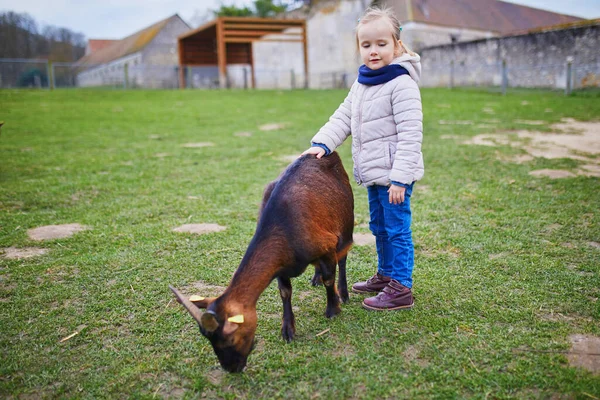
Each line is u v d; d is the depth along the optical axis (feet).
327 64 98.53
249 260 8.28
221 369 8.46
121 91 66.64
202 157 26.43
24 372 8.50
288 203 8.96
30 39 181.37
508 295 10.53
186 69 84.12
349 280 11.84
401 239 10.13
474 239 13.79
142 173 22.95
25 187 20.40
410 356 8.54
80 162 25.32
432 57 83.51
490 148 26.00
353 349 8.89
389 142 9.86
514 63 71.15
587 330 9.09
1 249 14.02
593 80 59.36
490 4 125.90
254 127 37.09
